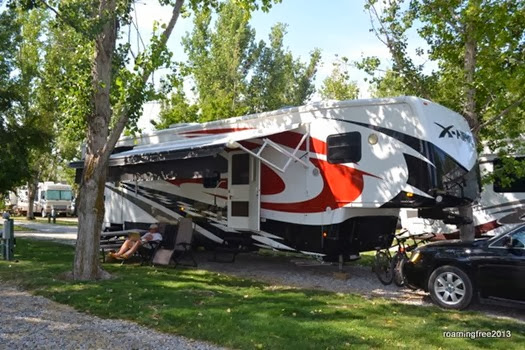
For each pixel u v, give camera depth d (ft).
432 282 24.71
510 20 31.45
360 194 29.78
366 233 32.32
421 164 27.61
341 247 31.58
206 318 20.62
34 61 68.90
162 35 28.30
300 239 32.60
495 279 22.86
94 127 29.58
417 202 27.63
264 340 17.92
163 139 41.50
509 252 22.84
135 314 21.43
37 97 60.90
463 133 30.14
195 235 39.09
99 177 29.76
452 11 35.04
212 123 37.86
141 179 35.24
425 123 27.91
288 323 20.03
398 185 28.35
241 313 21.67
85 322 20.65
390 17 38.24
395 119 28.91
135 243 36.27
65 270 31.48
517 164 34.86
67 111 29.86
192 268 35.70
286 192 33.24
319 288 29.30
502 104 32.96
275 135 33.63
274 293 26.55
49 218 93.45
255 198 34.50
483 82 32.65
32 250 42.86
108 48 29.48
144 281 28.86
